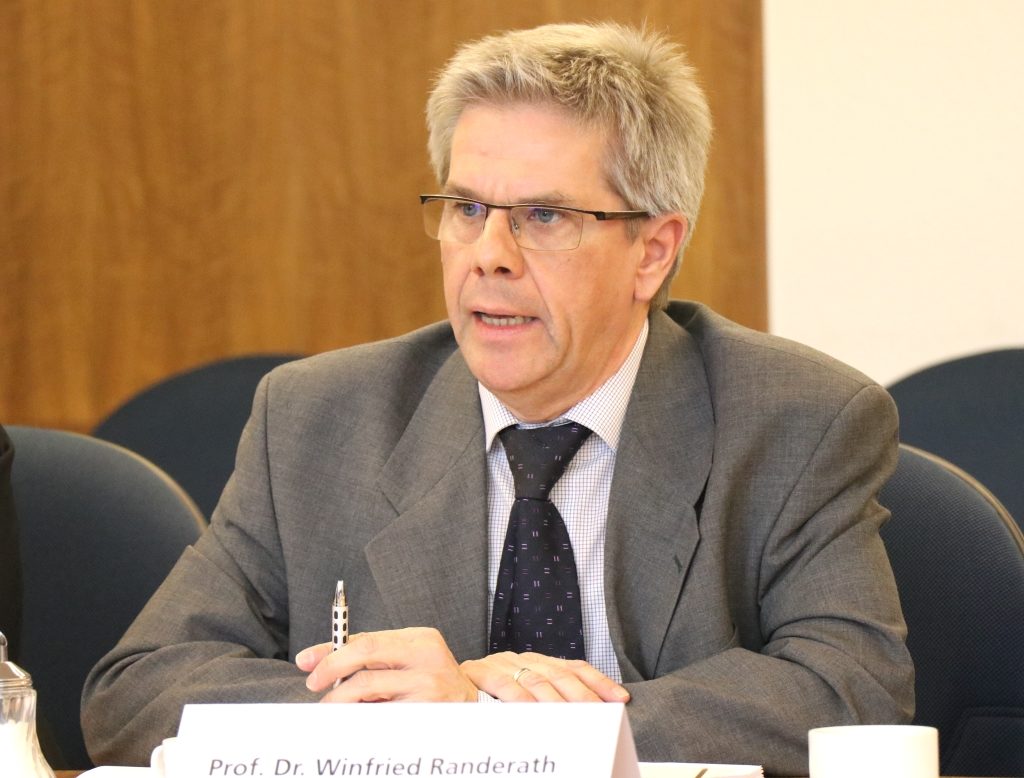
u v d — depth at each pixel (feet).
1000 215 38.60
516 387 18.92
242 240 42.42
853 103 39.40
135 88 42.39
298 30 42.24
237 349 42.55
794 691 17.44
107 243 42.42
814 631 18.43
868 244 39.45
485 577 19.38
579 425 19.85
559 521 19.54
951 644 20.59
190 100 42.42
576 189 18.72
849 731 12.37
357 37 42.14
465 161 18.92
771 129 40.04
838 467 19.45
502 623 19.16
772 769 16.84
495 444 20.22
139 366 42.45
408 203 42.11
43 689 23.40
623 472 19.53
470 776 11.25
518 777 11.16
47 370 42.55
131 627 19.81
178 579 20.33
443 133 19.58
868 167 39.40
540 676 15.92
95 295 42.47
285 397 21.38
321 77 42.27
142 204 42.45
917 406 28.76
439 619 19.21
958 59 38.63
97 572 23.45
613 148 18.99
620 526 19.27
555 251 18.60
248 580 20.49
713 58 40.29
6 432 23.52
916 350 39.27
